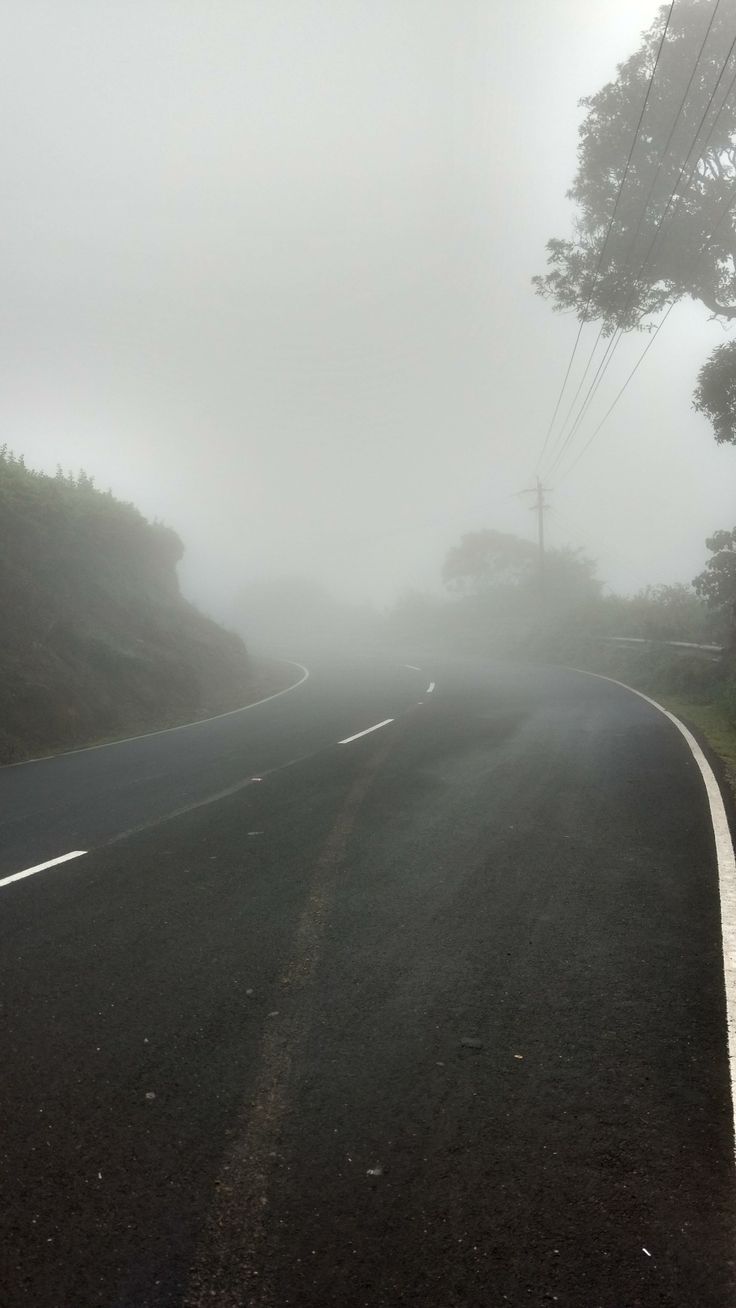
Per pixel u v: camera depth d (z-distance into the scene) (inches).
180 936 205.3
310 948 196.9
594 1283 97.3
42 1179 116.0
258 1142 123.6
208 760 490.0
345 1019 161.6
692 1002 166.1
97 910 224.8
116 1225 107.1
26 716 596.4
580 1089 136.6
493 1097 134.6
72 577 855.1
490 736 537.3
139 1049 150.9
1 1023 161.2
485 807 336.5
